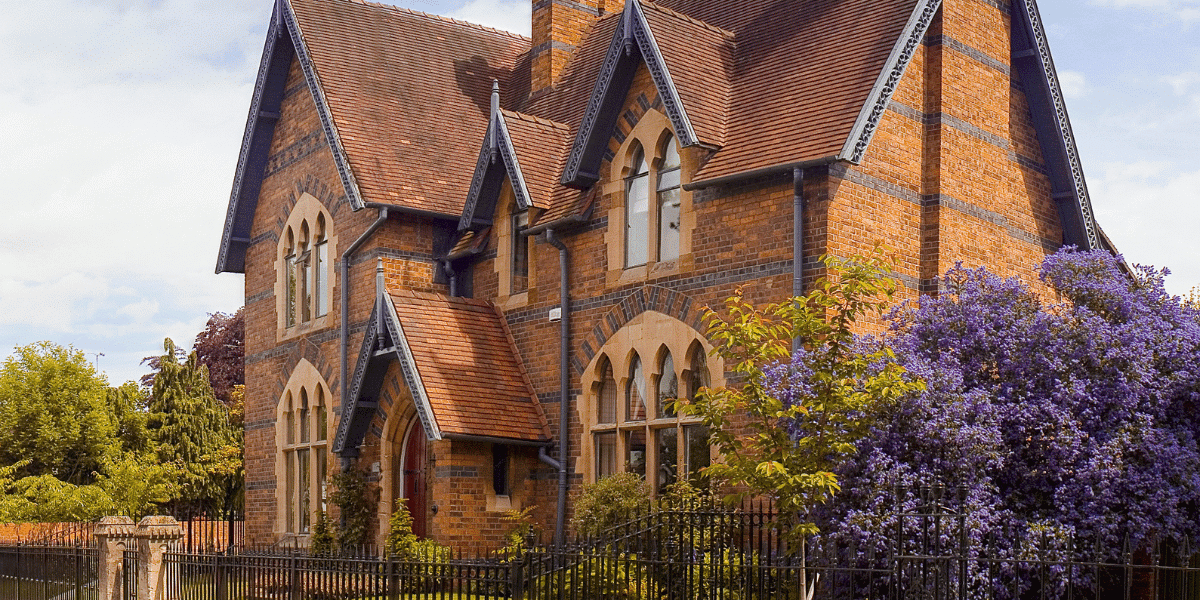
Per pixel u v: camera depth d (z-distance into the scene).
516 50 27.86
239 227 27.70
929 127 18.80
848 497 14.02
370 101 24.09
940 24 18.92
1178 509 15.19
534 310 21.58
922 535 12.89
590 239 20.56
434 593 13.65
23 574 23.36
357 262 23.36
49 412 40.19
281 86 26.38
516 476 20.84
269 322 26.70
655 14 19.36
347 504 22.02
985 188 19.47
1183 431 15.66
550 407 21.03
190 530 24.64
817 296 12.98
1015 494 14.82
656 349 19.16
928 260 18.44
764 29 20.23
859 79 17.56
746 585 14.30
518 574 12.75
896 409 14.19
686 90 18.66
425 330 20.98
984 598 13.46
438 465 20.14
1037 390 15.20
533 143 21.70
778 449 12.95
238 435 49.12
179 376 47.53
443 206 23.02
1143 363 15.05
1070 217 21.00
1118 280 16.83
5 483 38.16
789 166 17.06
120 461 41.16
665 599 14.30
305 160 25.45
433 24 26.86
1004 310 15.73
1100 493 14.40
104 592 19.80
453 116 24.98
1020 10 20.30
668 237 19.38
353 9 25.77
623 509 17.89
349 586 14.86
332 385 24.02
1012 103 20.34
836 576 13.75
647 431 19.19
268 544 26.00
